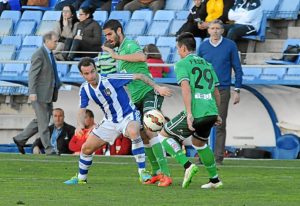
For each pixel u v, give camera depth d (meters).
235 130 40.47
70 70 42.66
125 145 37.84
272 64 40.44
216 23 31.12
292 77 39.03
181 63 22.95
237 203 19.53
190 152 39.62
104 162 32.56
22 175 27.05
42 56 35.66
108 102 23.45
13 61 40.12
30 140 42.25
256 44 42.50
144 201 19.80
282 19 43.31
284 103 39.44
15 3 49.34
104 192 21.86
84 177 24.31
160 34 44.81
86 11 42.97
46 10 49.34
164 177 23.67
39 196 20.86
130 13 46.09
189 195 21.28
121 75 23.41
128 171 28.72
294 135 38.94
